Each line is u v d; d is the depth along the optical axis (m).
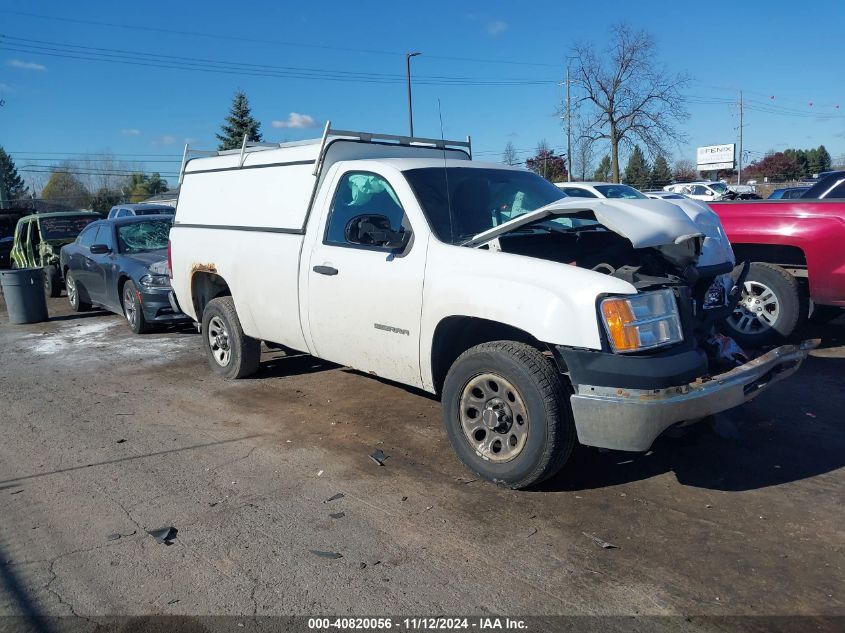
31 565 3.71
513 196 5.41
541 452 4.05
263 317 6.23
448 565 3.55
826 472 4.42
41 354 9.05
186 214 7.32
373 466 4.82
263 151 6.40
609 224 4.16
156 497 4.47
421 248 4.72
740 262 7.12
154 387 7.08
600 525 3.88
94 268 11.20
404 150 6.31
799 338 7.00
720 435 4.80
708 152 67.12
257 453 5.15
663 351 3.95
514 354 4.11
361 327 5.16
